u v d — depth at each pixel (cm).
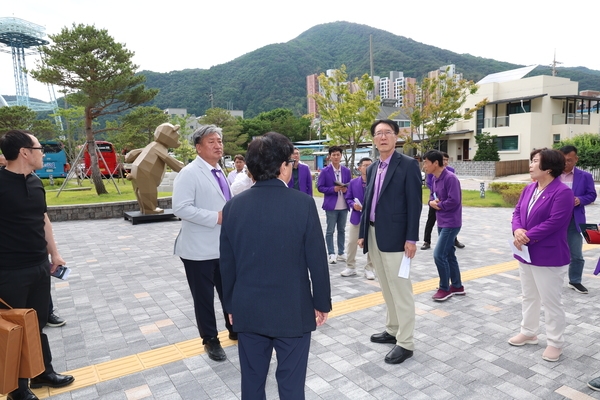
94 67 1520
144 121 1752
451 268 467
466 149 3488
